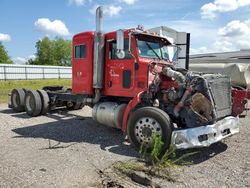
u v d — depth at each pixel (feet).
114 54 22.74
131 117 18.92
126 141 21.31
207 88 17.57
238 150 19.42
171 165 15.66
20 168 15.06
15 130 24.75
